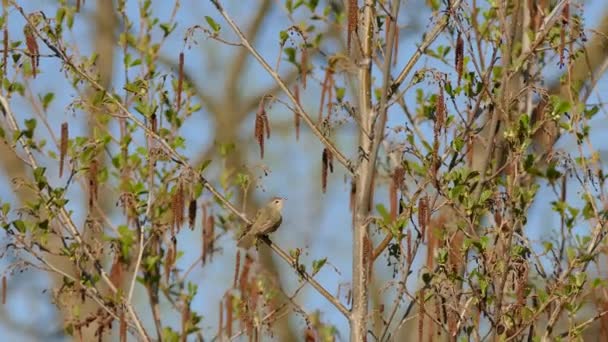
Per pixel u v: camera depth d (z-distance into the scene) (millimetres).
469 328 12172
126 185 14547
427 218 12047
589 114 13438
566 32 13523
